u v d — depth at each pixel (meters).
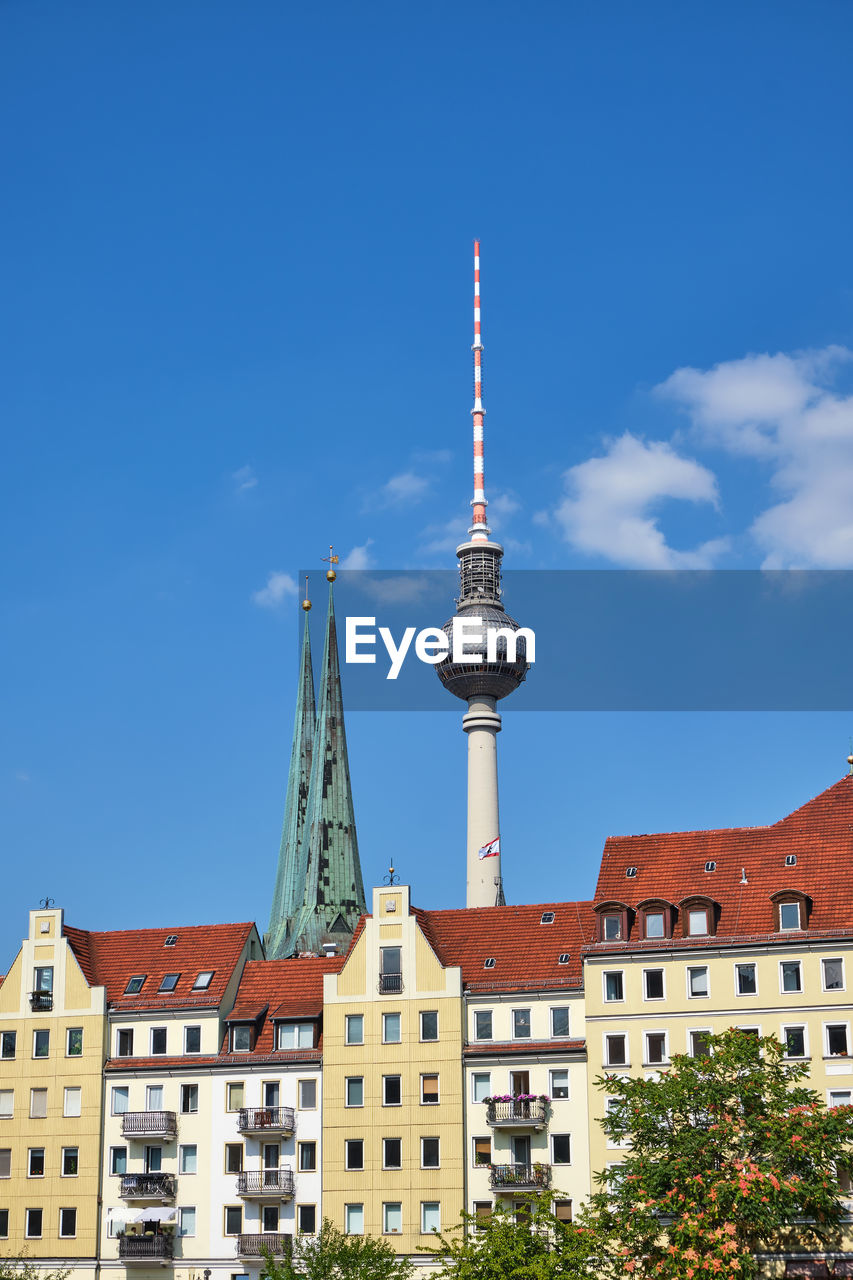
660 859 113.44
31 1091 118.25
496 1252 87.56
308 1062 113.75
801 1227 93.62
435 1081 110.44
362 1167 110.19
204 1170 113.75
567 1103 107.94
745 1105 90.62
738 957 106.44
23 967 120.88
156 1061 116.81
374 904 114.94
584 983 109.31
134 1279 112.69
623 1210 89.06
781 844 111.50
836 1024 103.75
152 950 122.94
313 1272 95.44
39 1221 115.56
